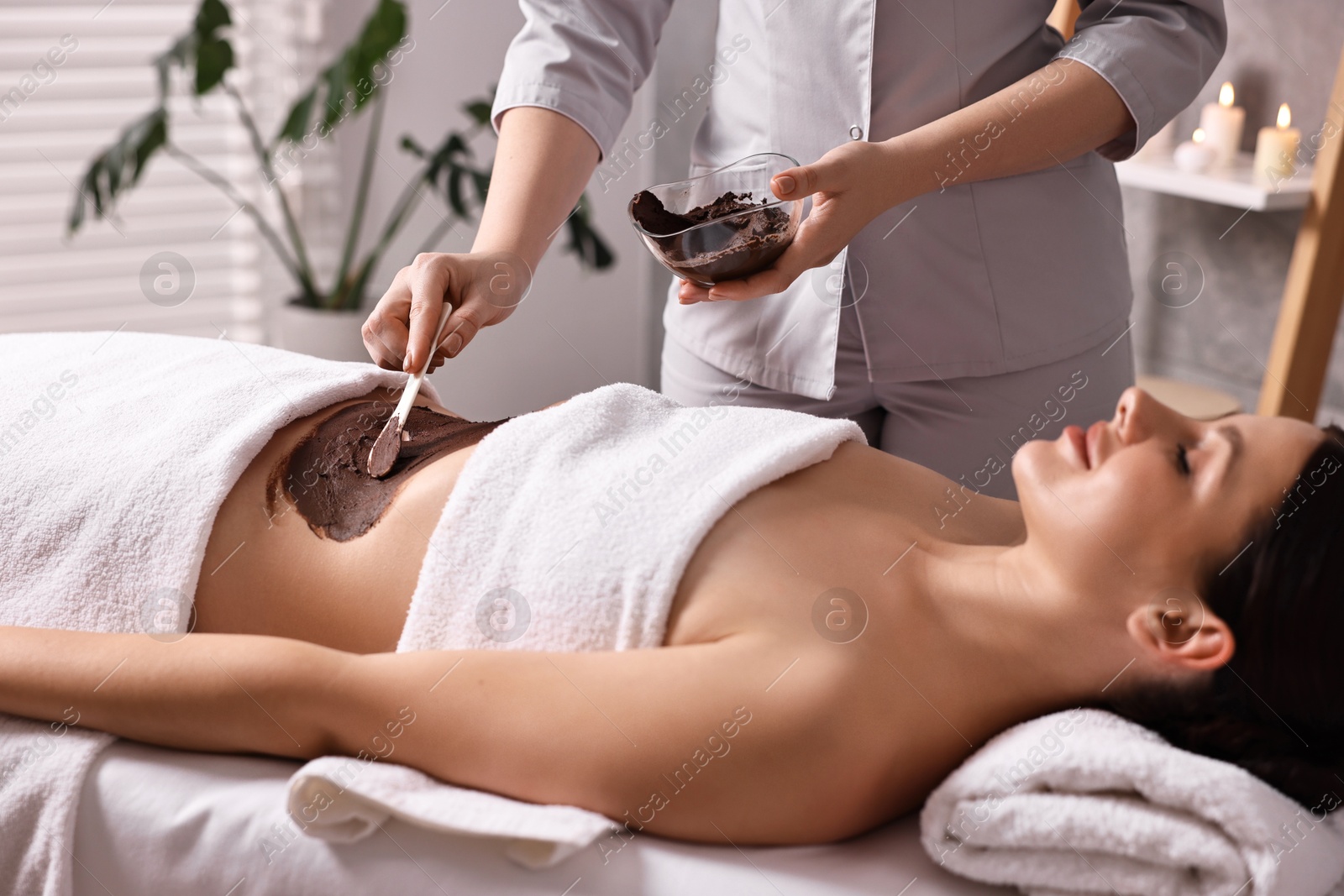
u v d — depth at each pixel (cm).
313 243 269
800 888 79
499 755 81
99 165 216
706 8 254
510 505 95
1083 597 90
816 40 118
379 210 272
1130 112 112
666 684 81
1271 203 171
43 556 99
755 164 114
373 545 96
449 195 245
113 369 114
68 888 82
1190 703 88
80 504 99
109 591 97
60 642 87
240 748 86
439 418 112
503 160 116
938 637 90
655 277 299
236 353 117
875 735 83
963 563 95
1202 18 117
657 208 108
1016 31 118
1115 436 92
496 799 81
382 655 85
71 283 246
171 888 81
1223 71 201
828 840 84
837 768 81
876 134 120
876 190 104
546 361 296
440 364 109
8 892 85
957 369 124
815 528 94
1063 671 90
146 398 108
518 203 113
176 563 97
